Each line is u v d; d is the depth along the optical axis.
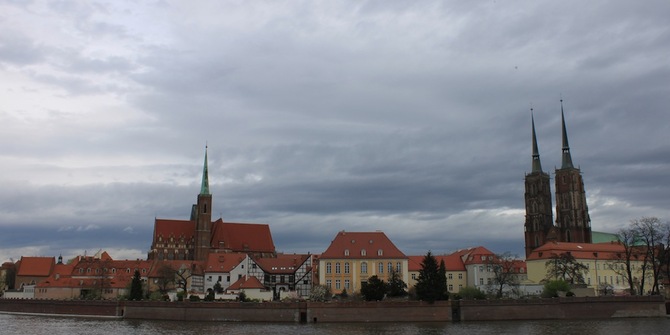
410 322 151.50
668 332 122.81
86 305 183.50
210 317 160.88
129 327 143.12
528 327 135.62
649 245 190.38
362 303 154.12
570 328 132.25
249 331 132.00
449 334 122.62
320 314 154.12
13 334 128.88
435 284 156.12
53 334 128.50
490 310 155.25
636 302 161.25
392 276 184.50
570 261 197.62
